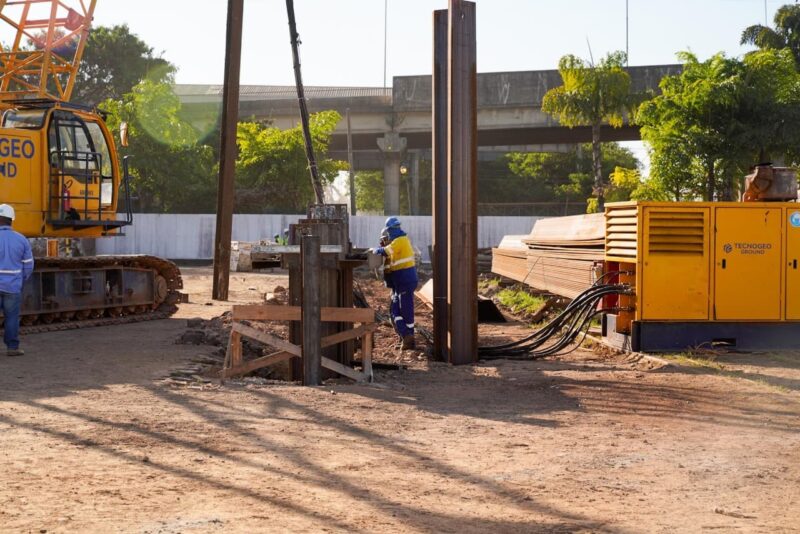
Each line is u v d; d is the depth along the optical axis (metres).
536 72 60.25
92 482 5.64
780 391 9.52
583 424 7.89
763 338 12.38
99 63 71.69
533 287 20.36
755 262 12.28
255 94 74.81
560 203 75.88
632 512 5.21
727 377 10.39
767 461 6.53
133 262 17.31
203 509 5.10
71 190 15.18
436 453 6.70
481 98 60.72
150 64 73.00
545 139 69.06
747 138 36.78
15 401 8.42
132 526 4.75
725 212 12.23
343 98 65.75
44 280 15.05
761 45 53.56
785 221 12.27
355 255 11.55
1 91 24.39
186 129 55.50
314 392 9.35
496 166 84.50
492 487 5.74
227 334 13.65
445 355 12.56
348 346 11.51
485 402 9.02
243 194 53.69
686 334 12.31
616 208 13.14
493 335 15.98
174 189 53.28
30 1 24.16
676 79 39.00
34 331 14.41
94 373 10.22
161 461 6.25
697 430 7.63
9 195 14.41
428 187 82.94
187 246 43.84
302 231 11.27
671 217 12.18
